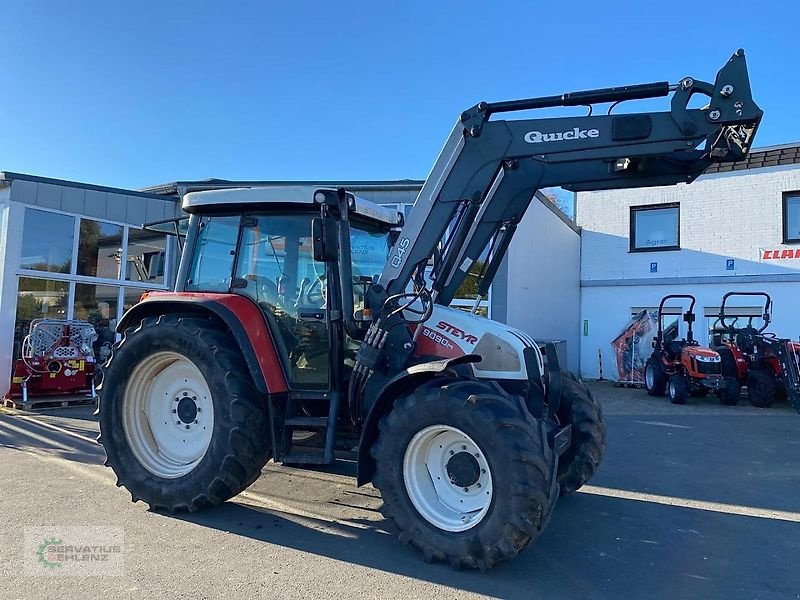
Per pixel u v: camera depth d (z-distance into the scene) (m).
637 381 14.72
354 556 3.86
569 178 4.81
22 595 3.23
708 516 4.84
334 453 4.44
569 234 17.02
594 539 4.29
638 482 5.90
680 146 3.97
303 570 3.62
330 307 4.59
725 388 11.73
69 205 11.22
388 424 3.91
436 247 4.42
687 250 15.73
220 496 4.54
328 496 5.17
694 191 15.63
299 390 4.61
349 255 4.48
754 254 14.84
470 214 4.49
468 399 3.64
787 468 6.51
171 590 3.32
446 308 4.62
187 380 4.96
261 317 4.66
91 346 10.90
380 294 4.46
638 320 14.98
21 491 5.18
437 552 3.71
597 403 5.20
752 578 3.66
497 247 5.30
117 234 12.06
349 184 12.94
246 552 3.89
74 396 10.40
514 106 4.23
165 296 5.11
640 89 4.00
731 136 3.98
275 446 4.52
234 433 4.43
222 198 4.95
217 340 4.62
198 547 3.96
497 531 3.51
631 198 16.56
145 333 4.81
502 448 3.51
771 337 12.26
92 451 6.81
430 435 3.82
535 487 3.47
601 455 5.10
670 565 3.84
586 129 4.13
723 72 3.90
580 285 17.30
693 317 13.25
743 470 6.41
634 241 16.62
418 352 4.41
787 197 14.53
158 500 4.62
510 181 4.95
